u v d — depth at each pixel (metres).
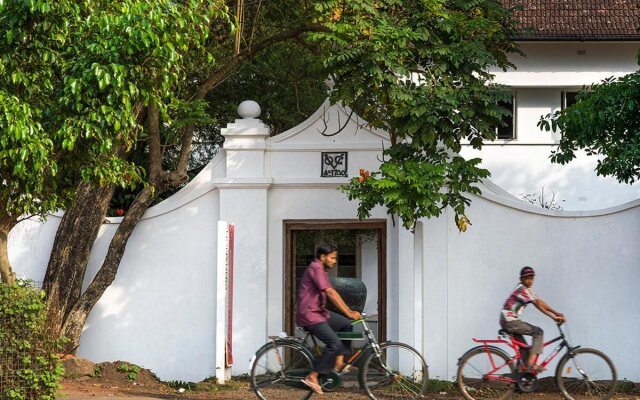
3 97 9.16
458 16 12.79
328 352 10.24
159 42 9.67
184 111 14.05
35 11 9.34
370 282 14.42
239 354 14.03
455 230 13.81
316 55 14.61
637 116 11.91
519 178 20.09
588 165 19.92
